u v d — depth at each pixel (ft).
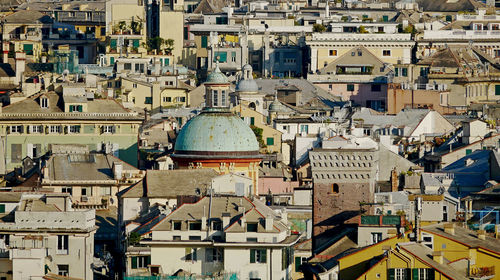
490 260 602.44
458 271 597.11
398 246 589.73
